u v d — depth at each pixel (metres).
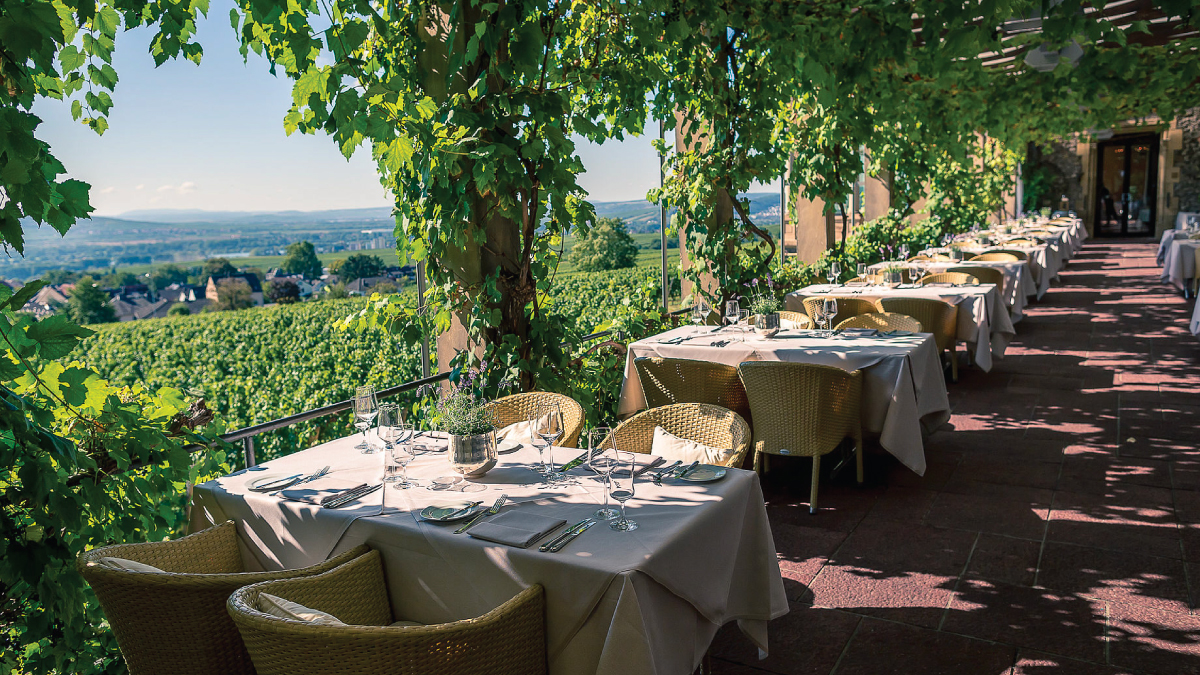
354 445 2.97
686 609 2.03
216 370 14.69
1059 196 21.39
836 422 3.79
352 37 2.84
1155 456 4.32
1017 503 3.78
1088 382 6.11
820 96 4.82
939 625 2.72
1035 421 5.15
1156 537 3.32
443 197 3.77
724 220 6.57
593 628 1.82
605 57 4.58
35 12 1.83
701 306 5.39
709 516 2.12
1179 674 2.38
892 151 7.93
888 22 4.29
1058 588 2.94
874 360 4.05
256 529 2.36
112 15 2.73
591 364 5.01
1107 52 3.72
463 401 2.55
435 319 4.18
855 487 4.12
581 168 3.93
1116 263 14.82
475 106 3.67
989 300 6.48
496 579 1.94
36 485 1.97
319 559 2.24
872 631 2.71
